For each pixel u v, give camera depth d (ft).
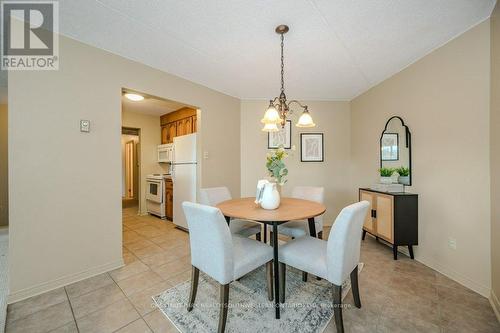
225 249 4.18
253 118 12.04
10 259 5.30
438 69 6.82
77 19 5.51
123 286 5.99
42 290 5.68
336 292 4.26
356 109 11.43
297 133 11.97
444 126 6.64
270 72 8.68
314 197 7.90
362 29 5.93
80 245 6.33
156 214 14.11
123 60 7.30
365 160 10.67
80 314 4.87
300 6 5.06
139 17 5.46
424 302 5.30
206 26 5.81
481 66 5.66
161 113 14.80
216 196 7.97
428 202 7.20
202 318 4.75
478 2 4.99
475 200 5.84
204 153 10.18
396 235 7.53
